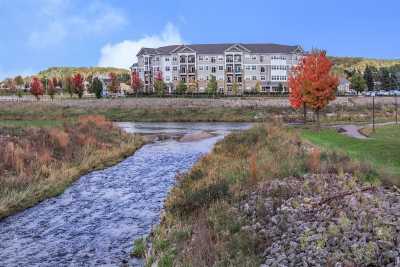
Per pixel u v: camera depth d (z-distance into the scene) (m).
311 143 28.36
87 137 34.56
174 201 17.48
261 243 11.45
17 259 12.95
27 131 30.58
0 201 18.33
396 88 139.50
